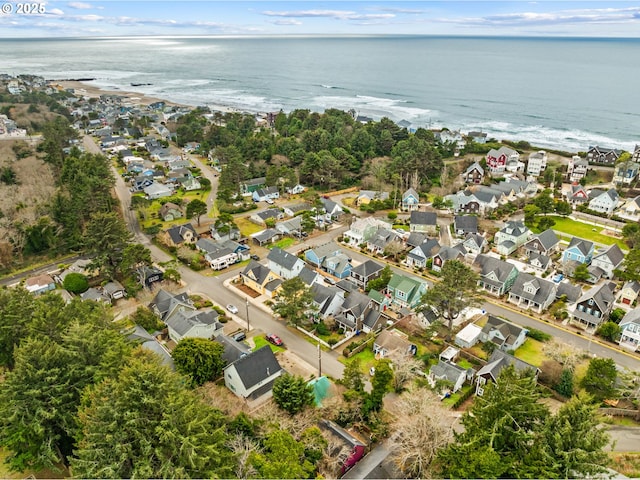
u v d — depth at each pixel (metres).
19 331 44.59
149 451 28.41
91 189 87.69
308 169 120.31
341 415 42.31
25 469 36.62
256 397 46.62
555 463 28.70
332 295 61.66
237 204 107.00
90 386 35.25
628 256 71.31
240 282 71.75
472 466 29.50
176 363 46.75
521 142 151.50
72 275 67.75
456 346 56.00
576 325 60.25
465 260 74.56
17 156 117.50
